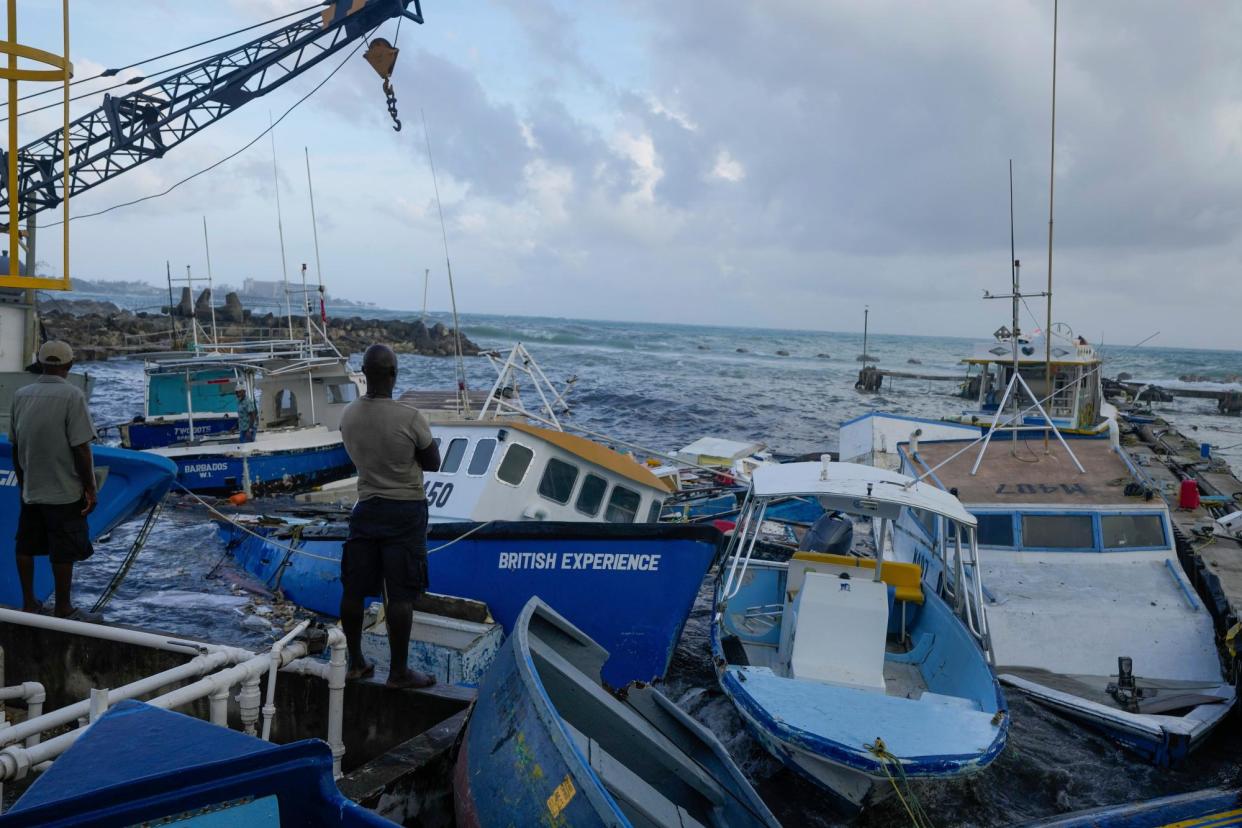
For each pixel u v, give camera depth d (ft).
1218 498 55.77
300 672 17.74
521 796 11.96
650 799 13.99
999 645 31.71
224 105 82.48
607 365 234.99
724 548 45.55
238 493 60.39
